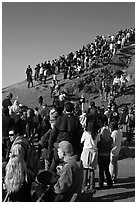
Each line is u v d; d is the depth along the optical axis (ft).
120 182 42.70
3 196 28.43
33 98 145.89
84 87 151.64
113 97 129.39
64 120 36.78
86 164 37.81
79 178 26.55
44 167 37.99
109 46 181.68
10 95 46.91
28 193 26.84
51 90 145.59
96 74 161.38
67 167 26.37
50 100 141.79
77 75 164.55
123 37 192.54
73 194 26.08
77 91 150.20
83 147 38.45
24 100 145.38
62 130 36.47
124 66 170.50
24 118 62.34
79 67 166.71
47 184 26.78
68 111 37.27
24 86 161.17
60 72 172.04
